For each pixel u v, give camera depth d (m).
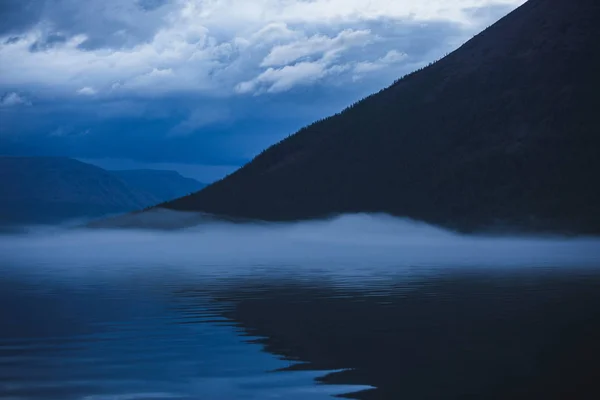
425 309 17.58
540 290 21.84
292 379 10.41
